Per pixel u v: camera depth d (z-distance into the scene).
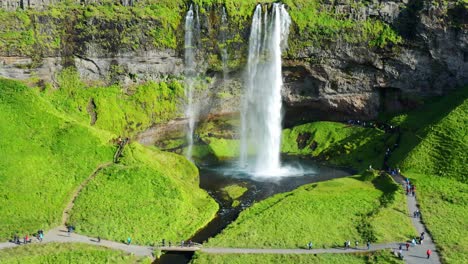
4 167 80.44
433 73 112.69
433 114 108.88
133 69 106.69
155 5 106.69
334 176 99.88
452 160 92.38
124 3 105.31
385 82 114.56
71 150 87.88
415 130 106.12
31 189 78.69
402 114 114.19
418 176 91.62
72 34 100.50
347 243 69.62
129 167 86.50
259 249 69.62
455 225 74.94
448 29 108.81
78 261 65.44
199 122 114.19
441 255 66.12
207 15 107.38
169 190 83.88
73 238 70.62
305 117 120.44
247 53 110.38
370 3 112.31
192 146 111.25
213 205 84.81
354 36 111.62
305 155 112.69
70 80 101.38
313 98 116.62
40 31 97.62
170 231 75.56
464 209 80.06
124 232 73.44
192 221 79.00
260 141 113.88
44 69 98.31
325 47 111.88
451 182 88.56
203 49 109.38
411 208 80.62
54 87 99.75
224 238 72.56
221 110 114.25
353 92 115.62
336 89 115.12
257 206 84.19
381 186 90.69
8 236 69.50
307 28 110.81
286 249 69.50
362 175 97.12
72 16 100.25
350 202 83.62
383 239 70.62
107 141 93.25
